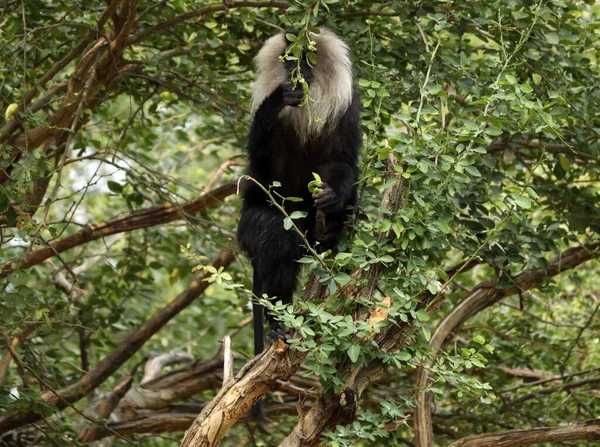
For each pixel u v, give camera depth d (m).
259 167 8.06
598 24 8.61
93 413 10.85
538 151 9.54
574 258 8.99
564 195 9.02
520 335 10.48
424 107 7.12
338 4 8.95
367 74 8.46
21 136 8.38
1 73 9.30
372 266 6.34
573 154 8.91
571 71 8.84
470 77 8.30
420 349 6.42
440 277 6.61
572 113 8.45
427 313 6.35
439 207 6.63
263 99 8.21
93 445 11.12
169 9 9.48
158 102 10.40
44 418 9.02
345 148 8.11
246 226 8.10
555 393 10.23
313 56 6.57
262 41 9.94
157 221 10.64
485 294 8.67
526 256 9.02
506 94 6.62
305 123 8.04
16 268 7.37
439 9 8.44
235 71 10.53
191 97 10.07
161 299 15.29
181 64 9.70
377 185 9.80
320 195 7.23
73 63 12.58
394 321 5.94
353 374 6.28
